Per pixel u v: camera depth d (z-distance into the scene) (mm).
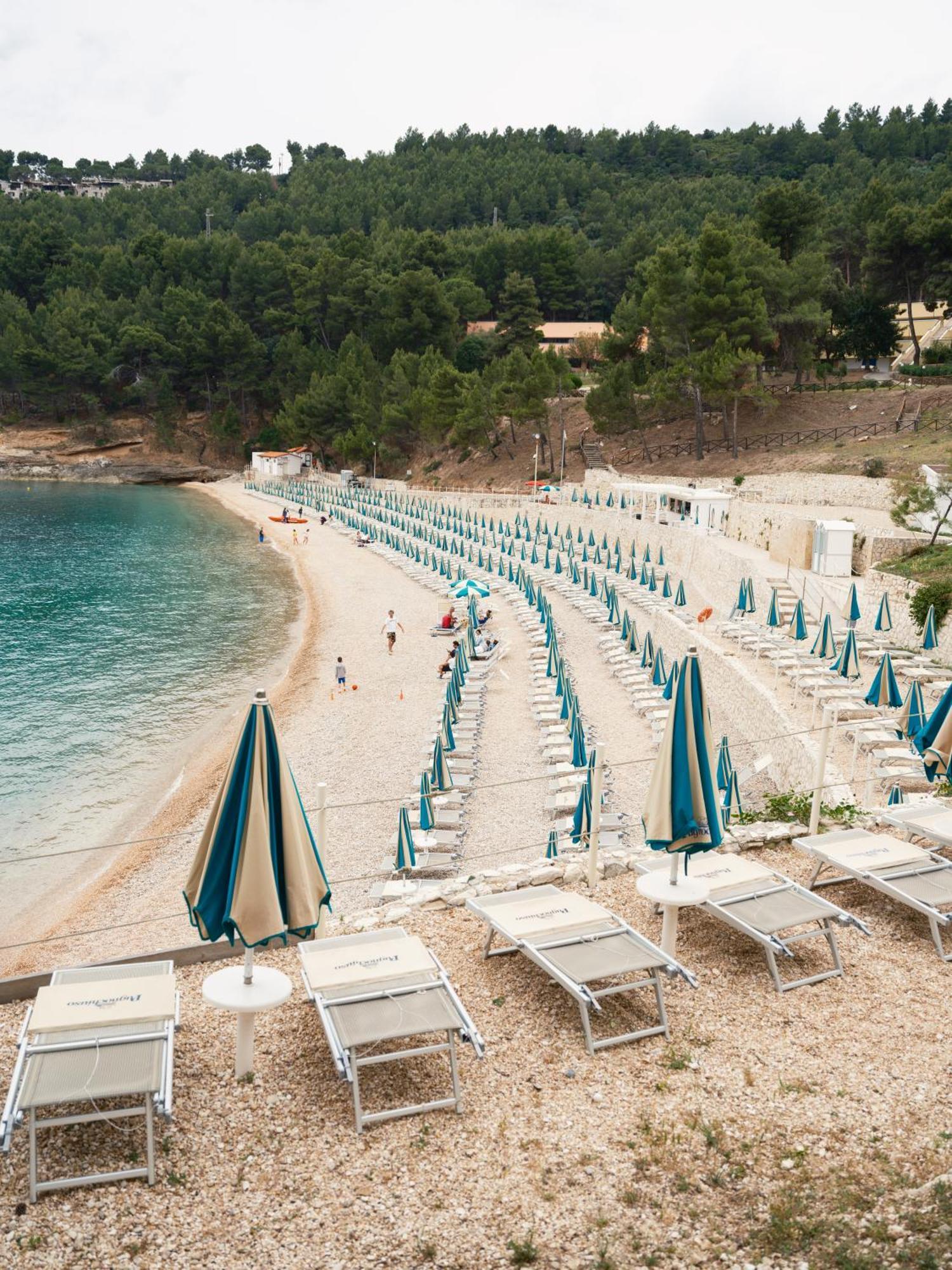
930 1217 5453
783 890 9000
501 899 8703
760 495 56344
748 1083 6934
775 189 79812
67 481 122750
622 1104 6688
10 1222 5520
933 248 73875
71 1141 6191
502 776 24688
